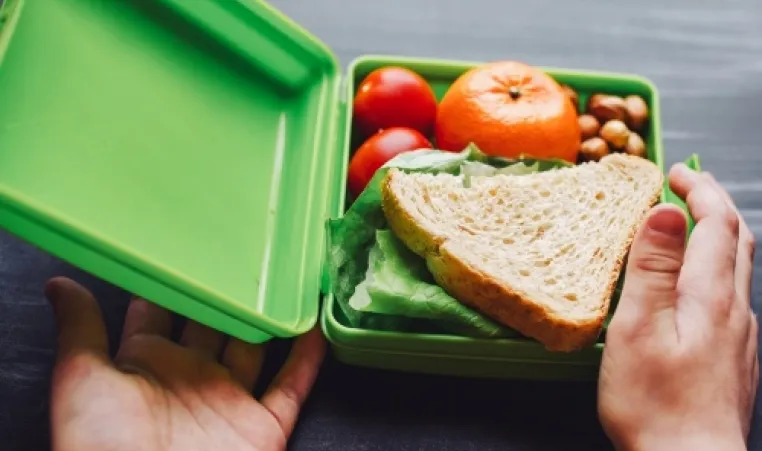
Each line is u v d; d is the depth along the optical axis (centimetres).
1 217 42
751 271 52
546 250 50
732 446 45
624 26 64
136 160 48
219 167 52
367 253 51
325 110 56
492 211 51
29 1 47
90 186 46
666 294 46
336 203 54
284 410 49
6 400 49
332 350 51
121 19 52
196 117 53
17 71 45
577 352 49
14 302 52
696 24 64
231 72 56
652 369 46
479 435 50
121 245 43
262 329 48
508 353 49
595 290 49
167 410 47
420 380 51
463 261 47
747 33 64
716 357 46
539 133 53
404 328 50
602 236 50
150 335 50
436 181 51
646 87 57
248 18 55
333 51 62
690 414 46
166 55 53
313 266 51
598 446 50
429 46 63
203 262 49
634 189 52
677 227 46
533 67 58
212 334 51
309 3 64
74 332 48
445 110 55
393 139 54
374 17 63
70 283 49
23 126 44
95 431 45
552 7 65
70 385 46
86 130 47
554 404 51
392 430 50
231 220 52
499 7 65
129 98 50
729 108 61
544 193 52
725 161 59
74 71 48
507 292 47
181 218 49
